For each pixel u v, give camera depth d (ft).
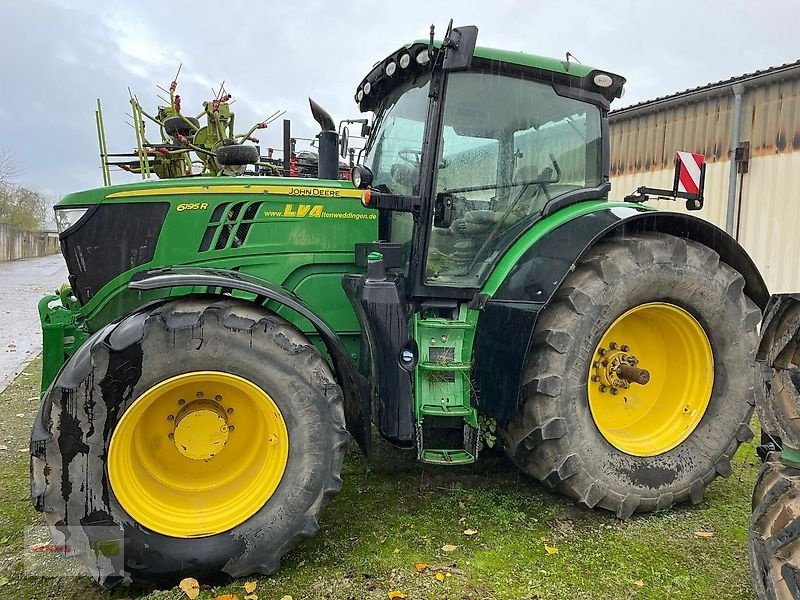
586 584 8.30
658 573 8.61
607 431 10.80
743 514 10.59
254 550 8.22
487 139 10.88
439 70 10.06
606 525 10.07
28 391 17.84
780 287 23.31
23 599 7.85
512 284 10.20
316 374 8.52
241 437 8.93
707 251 10.78
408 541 9.34
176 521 8.20
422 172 10.28
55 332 10.52
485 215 10.95
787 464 6.73
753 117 24.02
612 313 10.09
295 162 16.07
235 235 10.76
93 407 7.63
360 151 13.58
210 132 18.30
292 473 8.43
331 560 8.78
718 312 10.80
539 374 9.77
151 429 8.50
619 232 10.43
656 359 11.53
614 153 30.12
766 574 6.58
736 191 24.71
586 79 11.43
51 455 7.55
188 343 8.01
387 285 9.72
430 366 9.86
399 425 9.52
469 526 9.86
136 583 7.95
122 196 10.49
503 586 8.21
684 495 10.62
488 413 9.84
